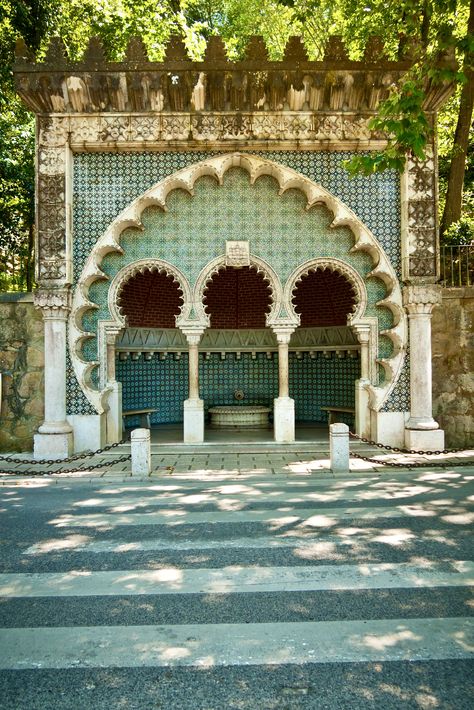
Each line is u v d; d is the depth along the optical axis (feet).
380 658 12.34
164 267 38.45
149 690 11.28
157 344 50.93
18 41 35.47
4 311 37.99
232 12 73.56
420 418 36.52
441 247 46.57
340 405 49.65
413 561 17.95
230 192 38.70
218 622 14.15
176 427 49.65
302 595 15.64
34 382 38.22
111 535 21.03
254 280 50.70
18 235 65.00
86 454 35.01
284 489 27.96
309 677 11.64
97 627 13.97
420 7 29.94
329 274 47.80
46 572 17.57
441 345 38.83
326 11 62.39
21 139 60.13
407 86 23.30
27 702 10.93
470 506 24.29
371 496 26.20
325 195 37.37
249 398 53.52
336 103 36.29
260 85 35.32
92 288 38.22
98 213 37.42
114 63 35.04
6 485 30.12
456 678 11.52
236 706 10.71
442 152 62.85
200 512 23.97
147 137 36.50
